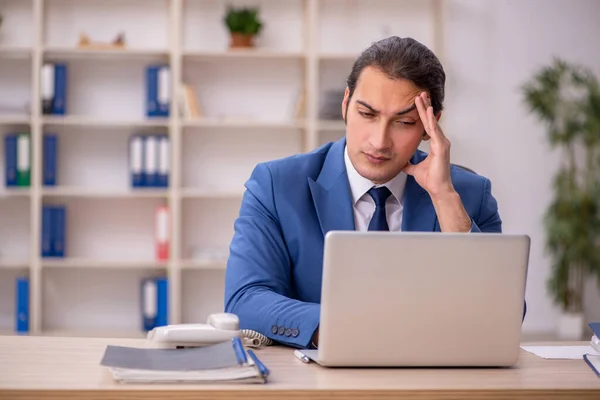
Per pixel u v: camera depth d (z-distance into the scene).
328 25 5.00
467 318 1.40
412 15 5.04
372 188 1.89
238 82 4.95
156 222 4.76
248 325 1.65
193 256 4.88
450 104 5.12
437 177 1.79
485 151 5.13
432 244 1.37
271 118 4.97
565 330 4.98
